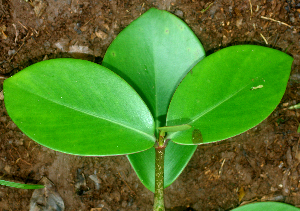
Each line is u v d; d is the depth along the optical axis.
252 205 0.28
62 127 0.23
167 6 0.34
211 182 0.35
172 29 0.28
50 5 0.34
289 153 0.34
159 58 0.28
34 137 0.23
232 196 0.34
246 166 0.34
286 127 0.34
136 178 0.35
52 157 0.35
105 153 0.23
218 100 0.24
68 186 0.35
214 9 0.34
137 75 0.28
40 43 0.35
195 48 0.28
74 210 0.35
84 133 0.23
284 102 0.34
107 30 0.34
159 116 0.28
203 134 0.24
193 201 0.35
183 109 0.24
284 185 0.34
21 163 0.36
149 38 0.28
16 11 0.35
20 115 0.23
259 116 0.23
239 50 0.24
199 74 0.24
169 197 0.35
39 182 0.35
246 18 0.34
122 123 0.24
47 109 0.23
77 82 0.24
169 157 0.28
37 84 0.24
